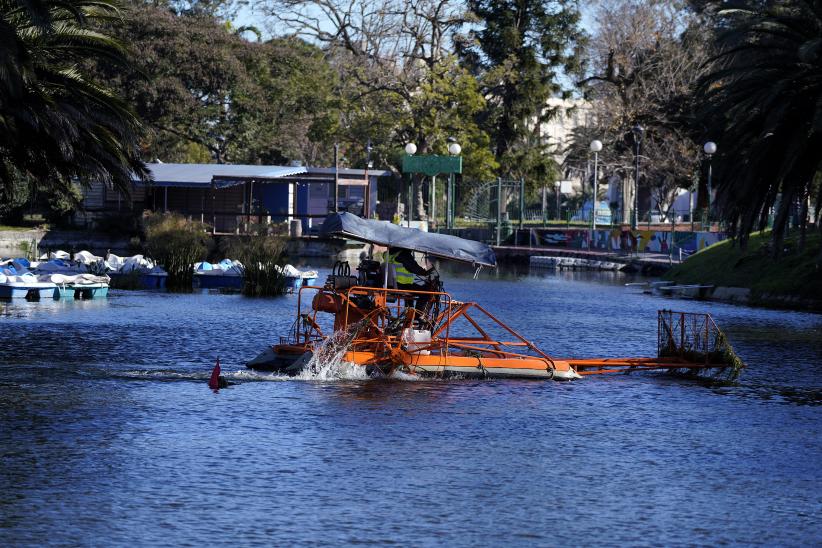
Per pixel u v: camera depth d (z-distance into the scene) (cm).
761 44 7975
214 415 3391
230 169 13712
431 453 2956
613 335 6066
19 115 5422
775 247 7981
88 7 6391
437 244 4291
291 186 13875
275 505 2420
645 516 2414
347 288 4241
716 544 2233
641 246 13375
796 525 2370
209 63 15788
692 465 2905
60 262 8688
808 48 6944
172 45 15375
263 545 2150
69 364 4388
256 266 8512
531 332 6172
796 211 9425
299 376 4128
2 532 2184
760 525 2367
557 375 4303
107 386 3888
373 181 14700
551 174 19288
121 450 2900
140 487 2536
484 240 15588
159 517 2311
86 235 12812
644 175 17812
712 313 7519
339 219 4200
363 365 4159
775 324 6775
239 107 16388
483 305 7900
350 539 2197
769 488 2675
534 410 3641
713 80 7944
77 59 6194
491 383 4144
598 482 2700
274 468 2745
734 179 8044
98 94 5825
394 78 16525
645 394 4034
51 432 3097
